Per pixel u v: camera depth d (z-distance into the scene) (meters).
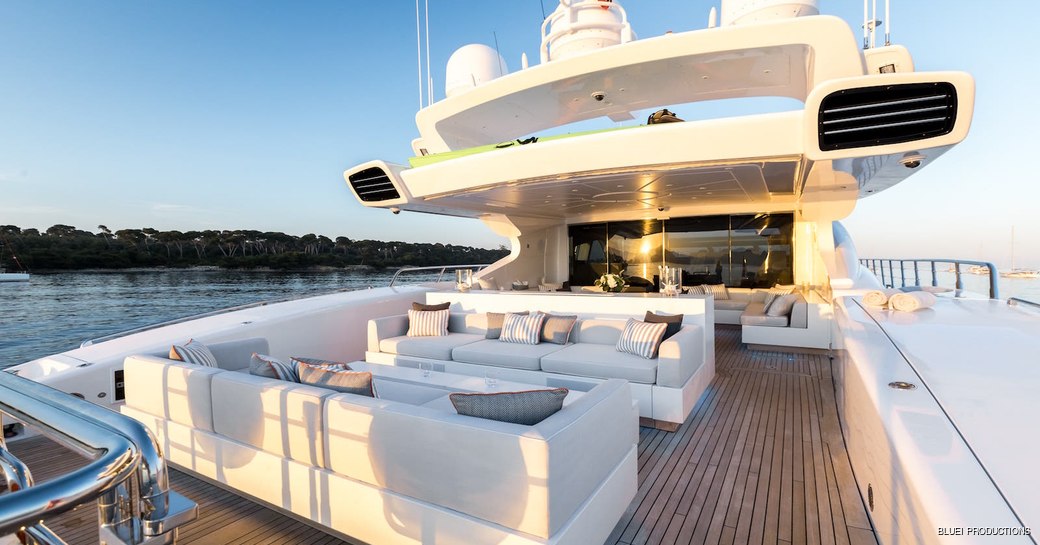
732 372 5.40
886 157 3.66
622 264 10.29
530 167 5.01
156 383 3.11
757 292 8.85
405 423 2.04
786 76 4.90
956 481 1.31
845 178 4.76
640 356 4.14
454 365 4.71
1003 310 3.67
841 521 2.38
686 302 4.64
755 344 6.59
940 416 1.74
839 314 4.11
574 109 5.98
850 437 2.93
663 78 5.00
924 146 3.33
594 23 5.57
